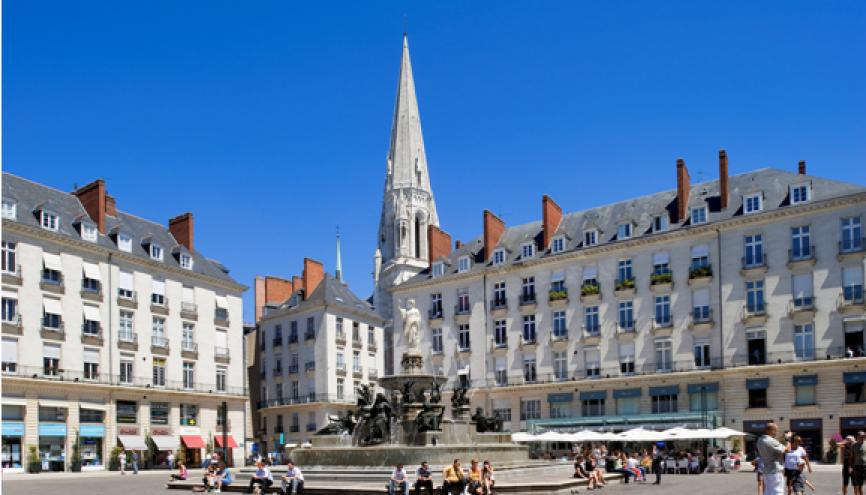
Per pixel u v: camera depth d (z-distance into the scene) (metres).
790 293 56.03
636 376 60.88
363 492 27.12
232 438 71.50
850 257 53.81
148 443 62.16
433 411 36.53
